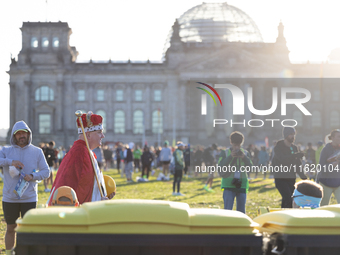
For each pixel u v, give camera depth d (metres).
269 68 104.75
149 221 4.09
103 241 4.01
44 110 109.38
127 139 111.81
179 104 110.19
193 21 143.50
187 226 4.14
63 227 4.06
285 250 4.31
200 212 4.32
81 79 111.00
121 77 111.62
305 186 7.41
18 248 4.02
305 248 4.32
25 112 108.69
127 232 4.06
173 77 111.00
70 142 109.44
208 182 28.17
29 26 110.12
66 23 110.75
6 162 10.00
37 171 10.30
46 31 110.69
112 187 7.68
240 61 105.56
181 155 26.61
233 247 4.14
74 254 4.03
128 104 111.94
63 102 110.25
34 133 109.00
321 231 4.38
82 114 7.30
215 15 145.00
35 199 10.35
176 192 27.34
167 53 111.81
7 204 10.17
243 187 11.34
